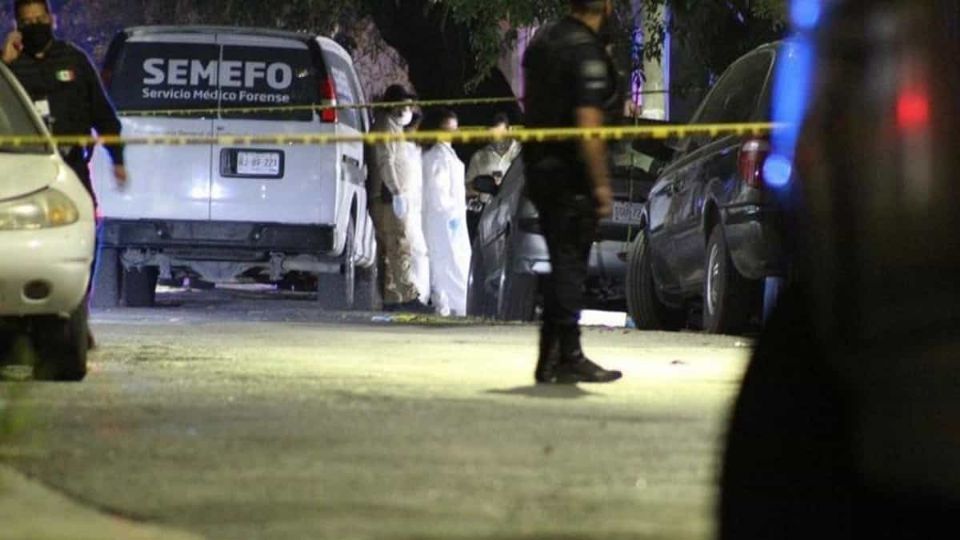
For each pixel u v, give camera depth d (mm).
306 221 57812
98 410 27516
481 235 65125
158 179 57500
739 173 41969
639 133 31281
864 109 16328
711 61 72000
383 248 68125
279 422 26047
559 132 30703
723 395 30109
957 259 15664
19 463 22188
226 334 46344
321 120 57812
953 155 15742
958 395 15586
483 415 27000
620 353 40188
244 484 20719
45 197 31750
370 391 30516
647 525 18500
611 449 23469
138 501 19656
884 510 16203
